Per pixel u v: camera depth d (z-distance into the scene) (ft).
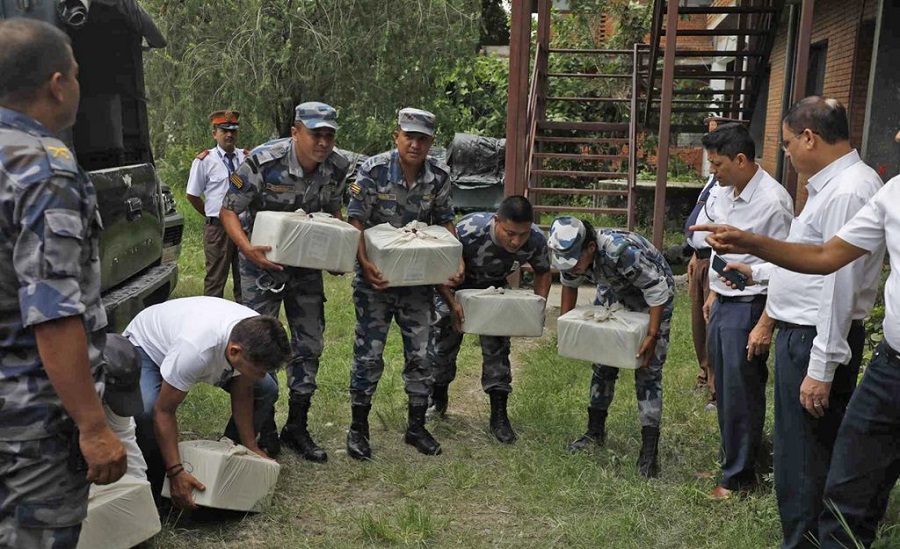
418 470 14.15
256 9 39.65
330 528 12.03
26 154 6.53
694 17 54.03
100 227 7.37
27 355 6.77
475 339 23.06
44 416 6.81
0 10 11.80
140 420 11.55
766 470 13.70
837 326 9.80
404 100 43.04
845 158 10.22
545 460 14.53
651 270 13.44
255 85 39.93
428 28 41.06
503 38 79.97
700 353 18.35
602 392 14.98
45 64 6.74
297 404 14.49
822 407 10.12
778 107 37.60
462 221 15.47
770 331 12.05
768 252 9.12
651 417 14.16
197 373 11.16
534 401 17.72
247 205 13.66
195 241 37.40
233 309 11.90
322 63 39.88
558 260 13.39
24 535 6.90
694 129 35.78
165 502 12.16
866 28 28.30
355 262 14.26
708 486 13.52
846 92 29.55
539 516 12.62
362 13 40.45
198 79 40.57
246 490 11.80
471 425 16.58
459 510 12.82
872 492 9.34
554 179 53.11
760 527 11.96
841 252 9.09
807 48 23.67
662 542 11.80
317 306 14.33
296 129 13.57
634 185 30.81
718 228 9.15
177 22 41.06
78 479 7.11
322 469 14.08
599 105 52.90
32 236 6.45
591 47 53.52
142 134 20.79
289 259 12.79
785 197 12.95
